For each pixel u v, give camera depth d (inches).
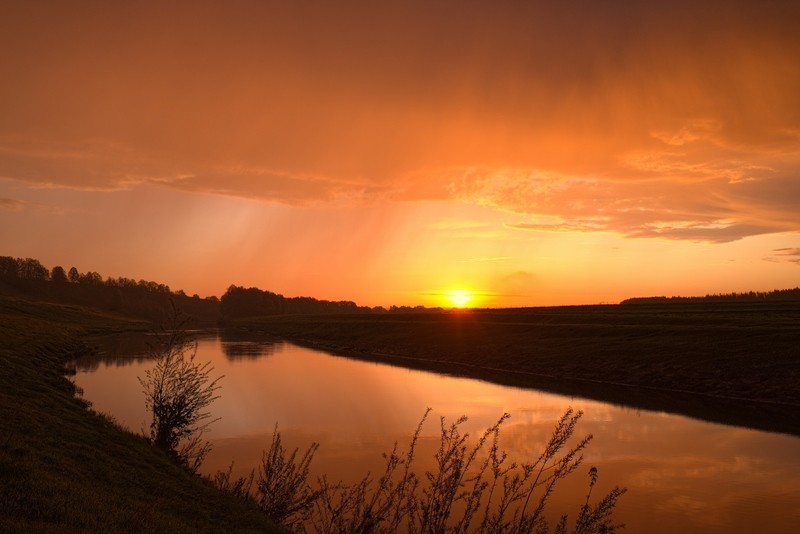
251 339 3609.7
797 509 543.8
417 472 634.8
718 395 1266.0
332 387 1371.8
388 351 2625.5
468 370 1840.6
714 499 570.6
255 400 1153.4
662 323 2306.8
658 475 653.9
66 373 1357.0
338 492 546.9
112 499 360.2
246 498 472.4
